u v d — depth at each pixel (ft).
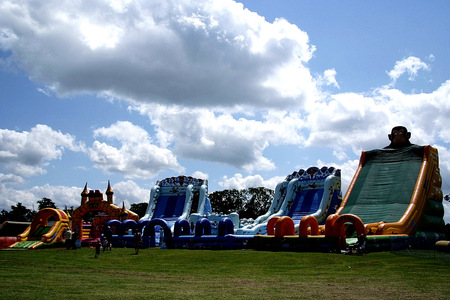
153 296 46.57
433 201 142.92
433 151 149.18
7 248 135.95
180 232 133.08
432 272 72.02
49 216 148.97
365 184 146.61
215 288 53.98
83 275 66.49
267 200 392.88
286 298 46.44
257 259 92.43
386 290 52.85
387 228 117.60
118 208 165.37
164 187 210.38
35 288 50.70
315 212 167.73
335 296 47.98
